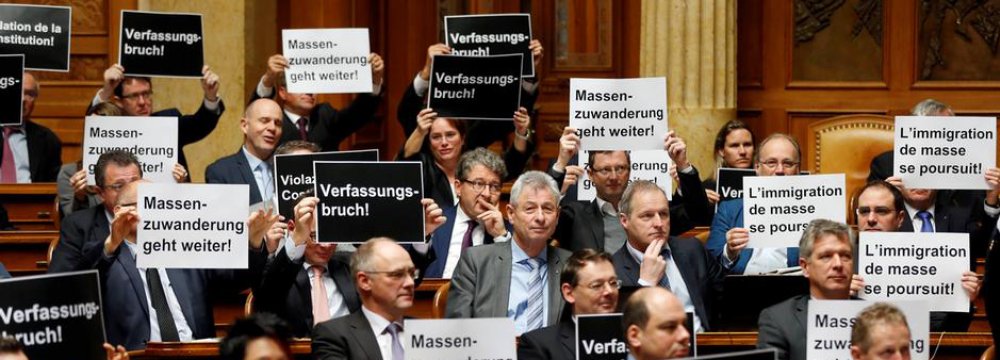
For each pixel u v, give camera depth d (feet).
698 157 36.09
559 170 26.55
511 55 27.94
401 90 40.24
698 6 35.94
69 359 18.16
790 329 21.33
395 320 21.01
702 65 36.04
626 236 26.30
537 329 21.33
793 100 38.24
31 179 32.40
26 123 32.58
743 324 23.13
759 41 38.34
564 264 22.82
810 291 21.79
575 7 39.65
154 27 29.07
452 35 29.45
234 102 36.19
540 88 39.70
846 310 20.25
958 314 24.34
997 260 21.85
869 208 24.44
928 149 25.72
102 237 24.32
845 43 38.19
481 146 31.65
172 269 23.29
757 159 27.91
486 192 25.99
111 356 18.38
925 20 37.93
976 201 27.20
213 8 36.24
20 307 17.90
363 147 38.86
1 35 28.76
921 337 20.61
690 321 19.80
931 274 22.70
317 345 20.85
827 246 21.27
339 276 23.50
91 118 26.66
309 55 29.58
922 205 26.99
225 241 22.17
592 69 39.65
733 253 24.73
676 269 23.86
